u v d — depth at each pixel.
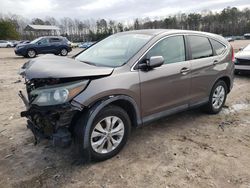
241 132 4.50
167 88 4.09
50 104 3.07
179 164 3.48
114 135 3.59
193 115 5.28
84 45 43.72
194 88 4.62
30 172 3.30
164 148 3.90
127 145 3.98
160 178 3.19
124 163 3.50
